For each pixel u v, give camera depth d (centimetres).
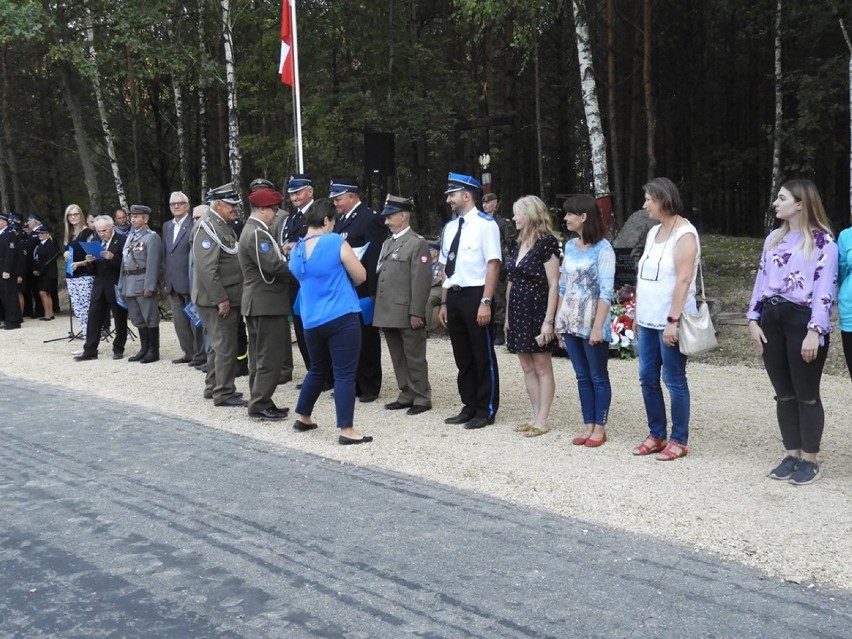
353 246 752
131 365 991
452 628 326
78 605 354
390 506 470
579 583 364
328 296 610
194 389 836
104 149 2692
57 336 1303
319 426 675
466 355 667
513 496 485
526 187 3136
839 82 1627
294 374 916
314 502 479
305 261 612
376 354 772
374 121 2053
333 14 2078
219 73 2045
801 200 488
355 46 2119
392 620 333
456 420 673
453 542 414
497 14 1322
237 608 347
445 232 677
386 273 713
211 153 2827
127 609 348
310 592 361
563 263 604
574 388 797
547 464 548
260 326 682
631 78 2441
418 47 2116
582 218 583
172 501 485
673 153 2841
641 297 553
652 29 2523
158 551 411
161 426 675
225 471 545
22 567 395
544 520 443
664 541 411
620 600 347
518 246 636
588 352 592
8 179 2575
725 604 342
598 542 411
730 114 2748
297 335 841
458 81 2211
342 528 436
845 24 1570
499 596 353
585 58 1309
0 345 1205
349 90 2066
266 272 674
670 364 547
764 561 383
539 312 618
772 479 503
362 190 2297
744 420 652
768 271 505
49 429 666
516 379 846
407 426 668
